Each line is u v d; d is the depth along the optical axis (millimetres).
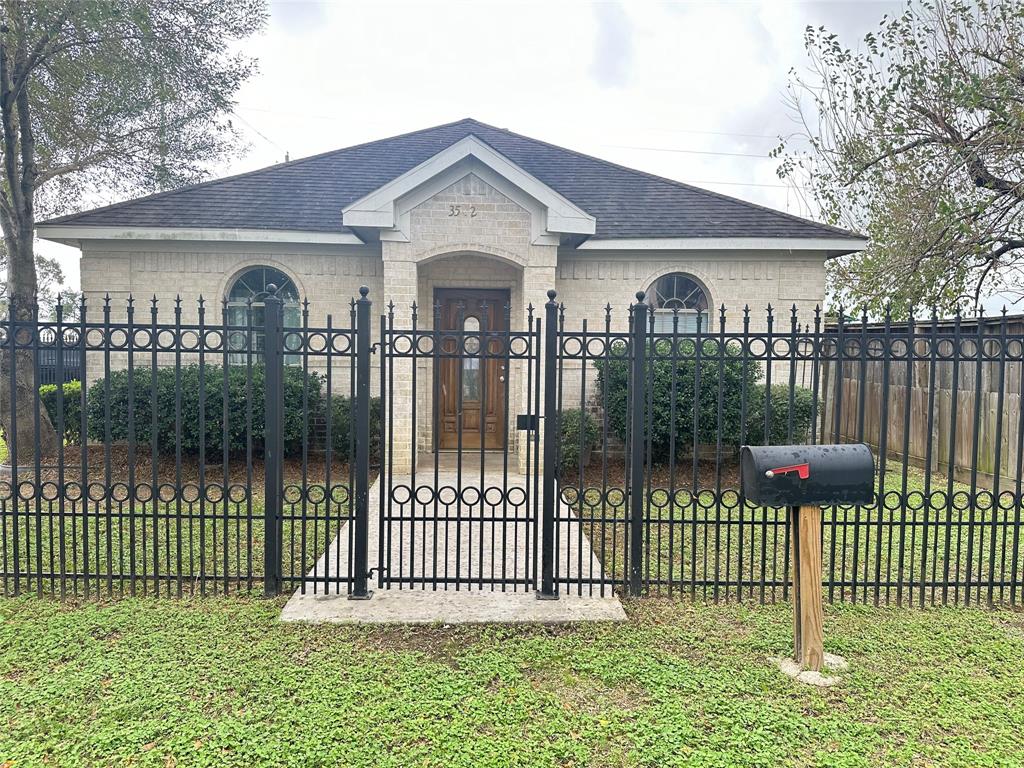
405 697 3361
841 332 4562
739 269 11109
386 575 4832
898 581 4742
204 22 10711
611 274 11133
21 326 4598
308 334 4664
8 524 7055
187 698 3330
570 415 9812
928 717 3262
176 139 12375
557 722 3158
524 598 4746
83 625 4195
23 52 9414
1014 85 9484
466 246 9547
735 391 9375
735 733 3084
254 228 10359
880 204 11461
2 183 11453
